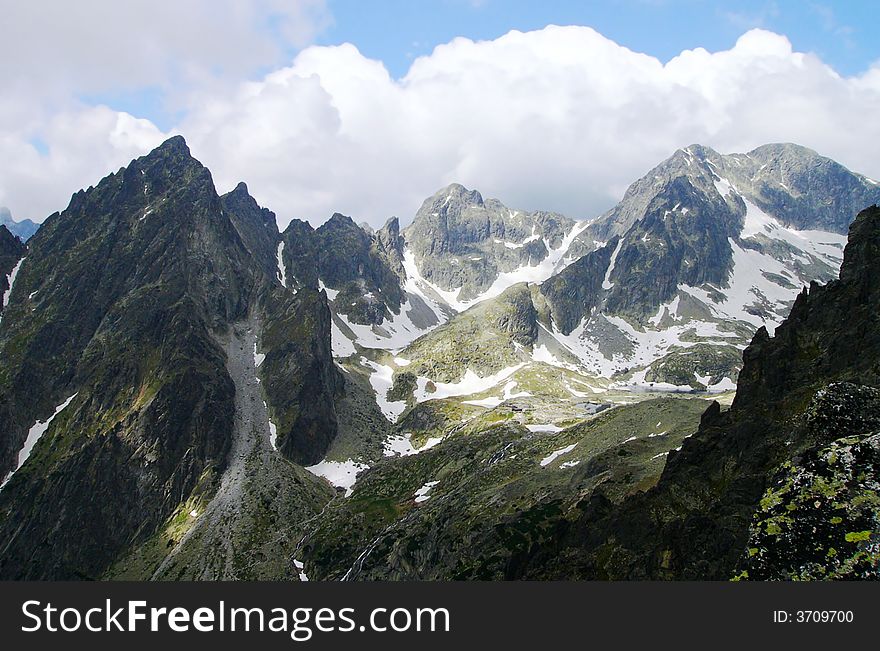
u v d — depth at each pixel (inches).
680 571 2605.8
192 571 6875.0
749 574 1022.4
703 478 3211.1
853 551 939.3
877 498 963.3
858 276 3531.0
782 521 1033.5
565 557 3565.5
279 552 6988.2
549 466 6048.2
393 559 5605.3
